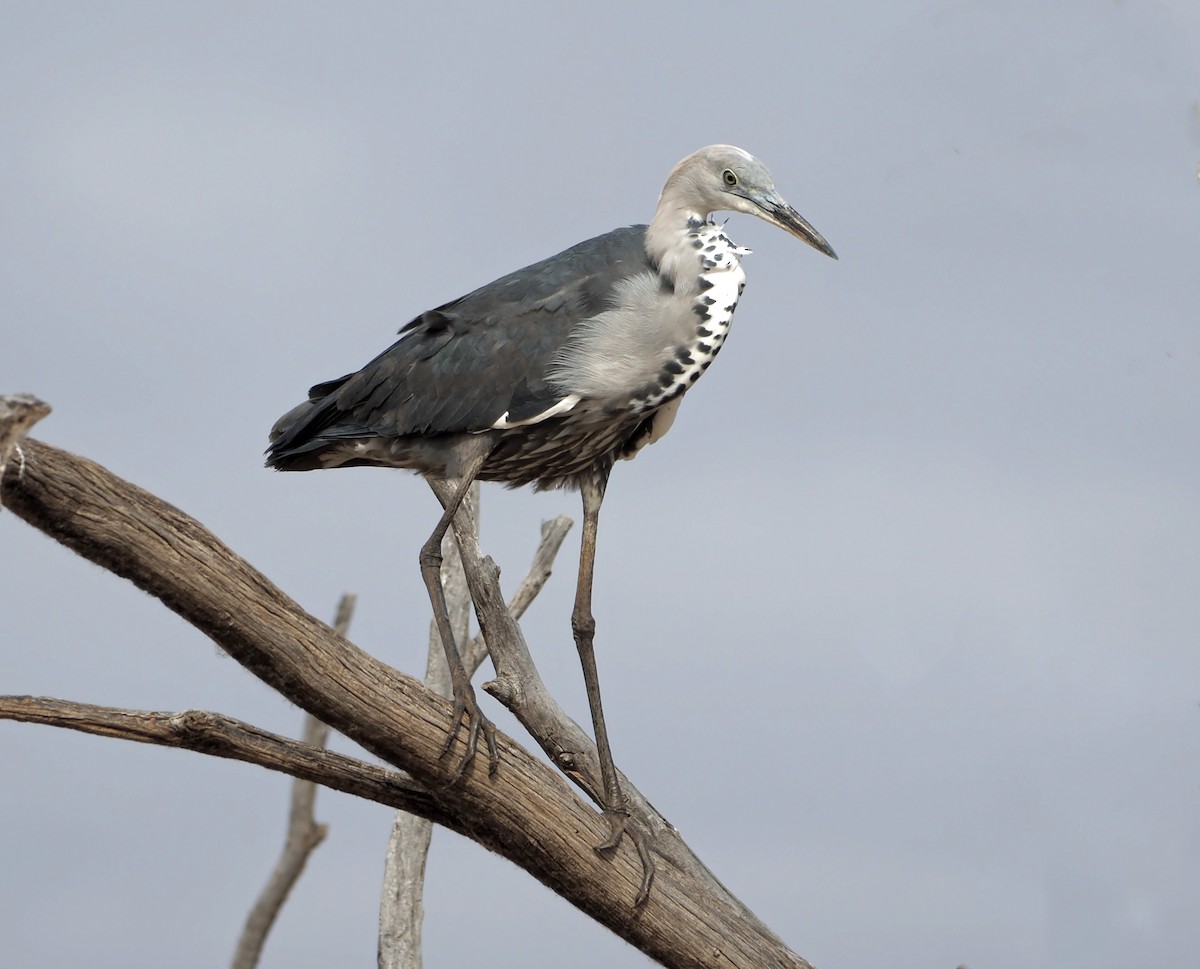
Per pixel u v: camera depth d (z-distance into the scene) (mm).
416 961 12359
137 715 8938
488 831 9797
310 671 8898
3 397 7172
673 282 11352
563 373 11062
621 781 11531
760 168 11688
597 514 11906
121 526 8203
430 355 11211
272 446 11969
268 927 16578
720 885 11422
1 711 8688
